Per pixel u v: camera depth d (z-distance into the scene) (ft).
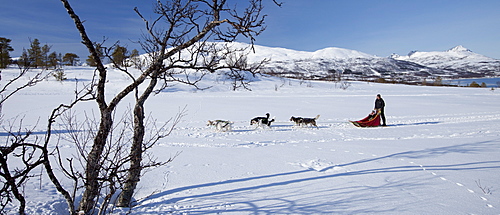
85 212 11.13
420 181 17.97
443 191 16.21
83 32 10.64
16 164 20.49
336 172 20.04
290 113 66.08
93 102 77.61
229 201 14.85
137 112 13.50
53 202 13.75
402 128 44.68
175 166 21.25
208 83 137.59
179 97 100.58
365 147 29.27
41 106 66.64
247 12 11.42
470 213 13.44
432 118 57.93
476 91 150.71
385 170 20.44
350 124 50.24
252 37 11.76
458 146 29.30
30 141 29.14
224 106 77.61
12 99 81.56
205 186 17.11
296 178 18.60
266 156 24.93
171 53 12.73
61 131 35.91
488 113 64.95
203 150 27.40
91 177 11.02
